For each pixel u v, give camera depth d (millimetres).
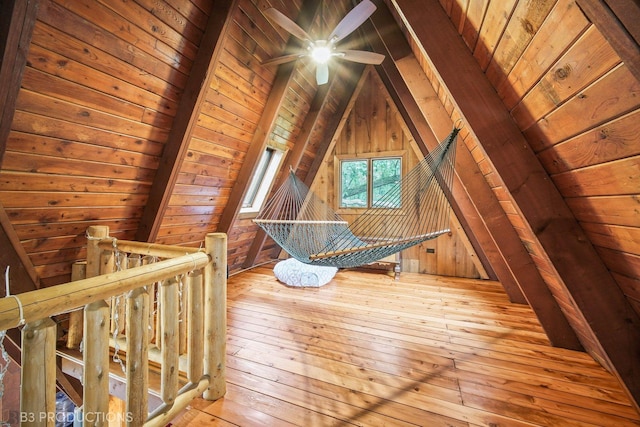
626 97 705
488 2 968
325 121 4441
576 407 1525
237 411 1526
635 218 921
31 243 1903
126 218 2408
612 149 840
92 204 2096
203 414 1507
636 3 544
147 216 2471
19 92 1387
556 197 1234
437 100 2078
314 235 3301
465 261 4152
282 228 3111
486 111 1251
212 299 1606
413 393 1654
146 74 1872
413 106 2959
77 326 2094
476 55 1233
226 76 2408
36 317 867
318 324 2584
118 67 1717
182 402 1437
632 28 569
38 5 1254
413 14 1316
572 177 1103
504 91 1185
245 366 1933
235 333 2414
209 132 2572
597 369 1870
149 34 1758
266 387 1718
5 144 1448
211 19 1986
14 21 1205
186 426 1430
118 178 2133
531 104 1071
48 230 1947
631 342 1237
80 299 988
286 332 2430
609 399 1579
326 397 1627
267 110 2953
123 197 2264
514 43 968
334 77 3697
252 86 2697
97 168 1965
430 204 2691
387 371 1868
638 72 602
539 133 1133
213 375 1606
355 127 4695
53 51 1438
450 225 4184
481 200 2205
